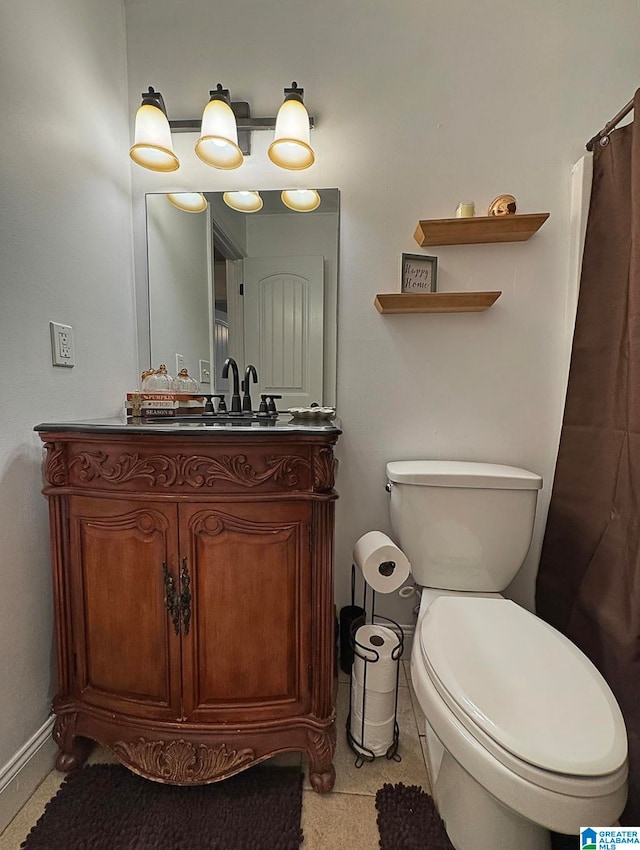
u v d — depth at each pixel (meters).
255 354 1.50
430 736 1.11
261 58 1.41
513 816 0.80
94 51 1.27
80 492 0.98
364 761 1.07
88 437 0.95
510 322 1.40
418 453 1.47
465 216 1.29
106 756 1.09
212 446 0.94
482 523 1.23
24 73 0.99
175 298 1.51
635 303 1.03
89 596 1.01
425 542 1.25
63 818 0.92
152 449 0.95
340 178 1.42
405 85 1.37
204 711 0.99
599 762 0.64
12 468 0.97
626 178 1.17
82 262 1.22
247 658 0.98
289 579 0.97
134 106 1.46
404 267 1.39
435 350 1.44
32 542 1.03
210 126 1.26
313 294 1.46
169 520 0.96
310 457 0.95
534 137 1.35
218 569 0.97
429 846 0.87
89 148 1.25
